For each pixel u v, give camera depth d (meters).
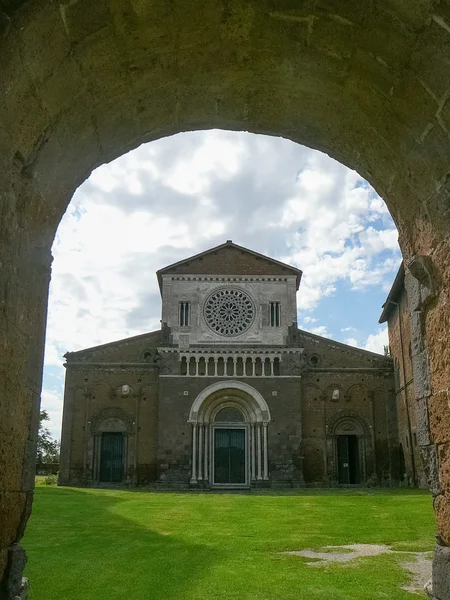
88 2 7.04
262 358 54.25
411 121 8.52
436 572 8.50
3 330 6.94
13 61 6.55
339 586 13.32
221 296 56.25
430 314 8.90
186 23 8.21
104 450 53.53
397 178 9.70
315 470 52.72
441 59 7.39
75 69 7.84
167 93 9.66
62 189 9.13
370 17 7.69
